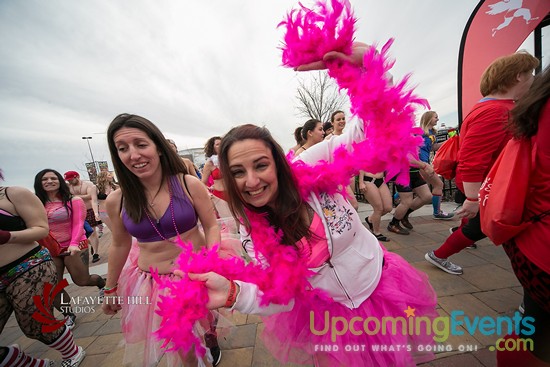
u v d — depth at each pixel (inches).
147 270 58.6
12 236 60.6
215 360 68.1
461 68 144.6
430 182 163.5
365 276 44.8
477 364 58.4
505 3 132.5
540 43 146.7
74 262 99.7
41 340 68.6
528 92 37.2
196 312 34.1
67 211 103.0
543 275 37.2
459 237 87.0
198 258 39.3
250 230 41.6
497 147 60.8
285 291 37.6
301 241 41.5
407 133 35.3
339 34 38.9
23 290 63.4
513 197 39.2
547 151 36.0
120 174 53.3
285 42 41.6
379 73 36.9
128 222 55.9
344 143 46.3
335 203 43.1
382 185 135.2
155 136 53.6
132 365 58.5
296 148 147.1
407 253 118.4
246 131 37.1
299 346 48.6
